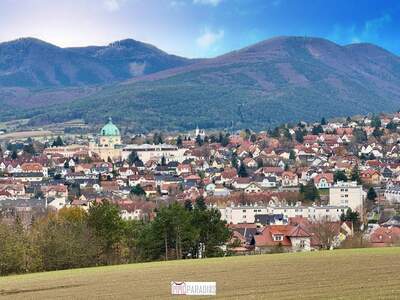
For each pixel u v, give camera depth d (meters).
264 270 143.38
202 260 172.88
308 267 143.88
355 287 118.44
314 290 118.06
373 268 137.88
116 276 146.25
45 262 186.50
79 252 191.25
